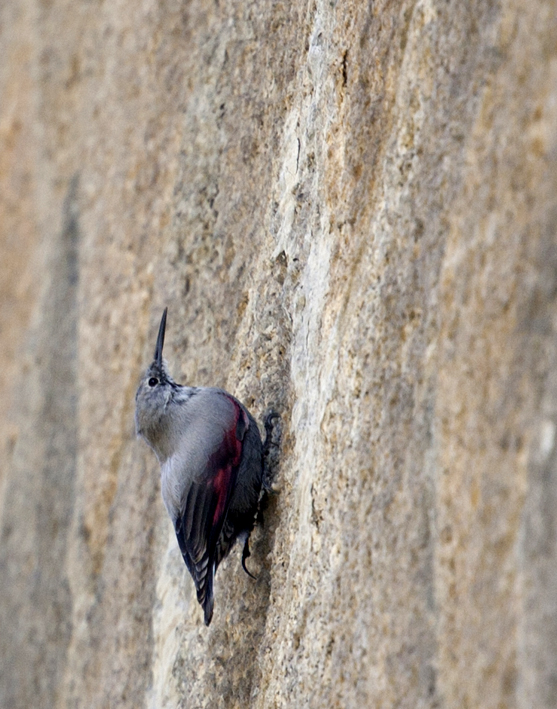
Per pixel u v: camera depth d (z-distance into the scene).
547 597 8.23
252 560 15.48
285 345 15.84
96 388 23.86
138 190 23.06
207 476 15.20
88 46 27.72
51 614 23.86
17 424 27.64
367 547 11.68
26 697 24.27
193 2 22.16
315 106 15.48
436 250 11.06
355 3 14.28
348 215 13.74
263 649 14.63
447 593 9.88
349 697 11.52
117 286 23.38
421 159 11.79
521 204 9.44
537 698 8.16
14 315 29.34
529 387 8.95
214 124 19.94
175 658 17.59
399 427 11.38
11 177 30.41
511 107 9.85
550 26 9.35
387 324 12.03
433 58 11.79
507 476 9.08
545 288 8.91
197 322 19.33
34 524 25.50
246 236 18.08
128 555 20.81
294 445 14.88
